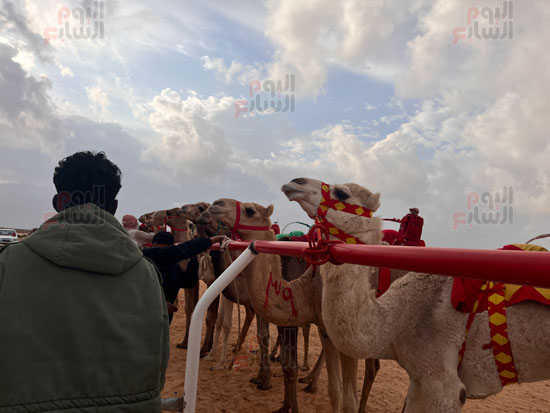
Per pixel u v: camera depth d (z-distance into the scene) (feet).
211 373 22.58
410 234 23.21
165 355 5.11
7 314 4.30
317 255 6.39
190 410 6.69
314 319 14.19
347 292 9.12
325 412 18.11
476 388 9.60
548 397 21.77
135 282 5.06
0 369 4.12
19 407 4.06
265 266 13.69
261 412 17.63
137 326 4.81
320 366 20.66
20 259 4.64
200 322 6.85
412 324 9.68
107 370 4.50
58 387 4.26
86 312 4.57
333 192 10.21
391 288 10.23
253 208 16.92
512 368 9.25
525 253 3.66
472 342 9.56
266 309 13.56
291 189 10.41
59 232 4.83
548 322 9.04
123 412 4.49
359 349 9.16
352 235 10.03
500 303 9.28
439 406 8.91
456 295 8.91
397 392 21.84
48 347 4.33
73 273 4.71
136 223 24.98
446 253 4.30
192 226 36.91
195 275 16.61
